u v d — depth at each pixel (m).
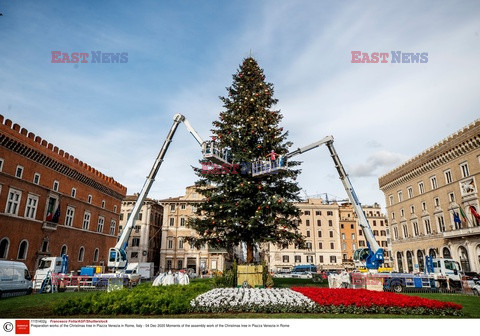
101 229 47.56
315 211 77.69
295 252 74.00
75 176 40.97
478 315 9.75
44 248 34.72
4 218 29.53
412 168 54.00
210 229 21.70
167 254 57.56
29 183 32.81
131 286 24.59
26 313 9.86
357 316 9.32
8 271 17.00
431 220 49.28
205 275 52.59
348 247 80.00
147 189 25.72
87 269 31.27
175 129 25.86
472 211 39.75
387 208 63.53
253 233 21.12
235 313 9.72
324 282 25.84
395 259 59.72
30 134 32.75
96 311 9.63
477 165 40.44
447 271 25.56
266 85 25.41
